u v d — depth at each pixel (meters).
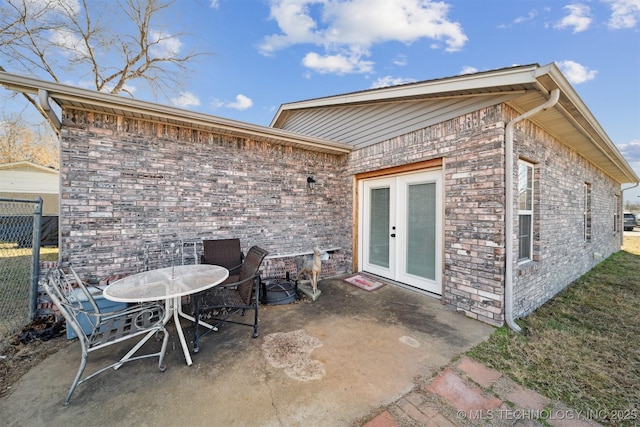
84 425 1.78
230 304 2.91
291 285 4.45
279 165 5.01
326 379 2.22
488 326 3.19
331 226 5.72
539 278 3.98
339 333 3.01
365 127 5.14
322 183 5.58
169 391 2.08
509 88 2.96
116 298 2.20
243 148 4.60
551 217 4.35
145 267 3.76
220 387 2.13
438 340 2.85
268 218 4.88
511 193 3.15
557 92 2.80
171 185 3.96
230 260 4.14
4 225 3.58
